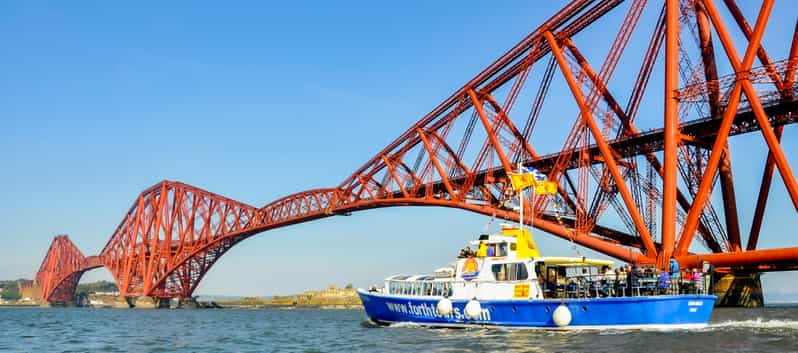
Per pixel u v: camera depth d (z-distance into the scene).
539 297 33.28
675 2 50.44
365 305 42.47
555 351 26.06
